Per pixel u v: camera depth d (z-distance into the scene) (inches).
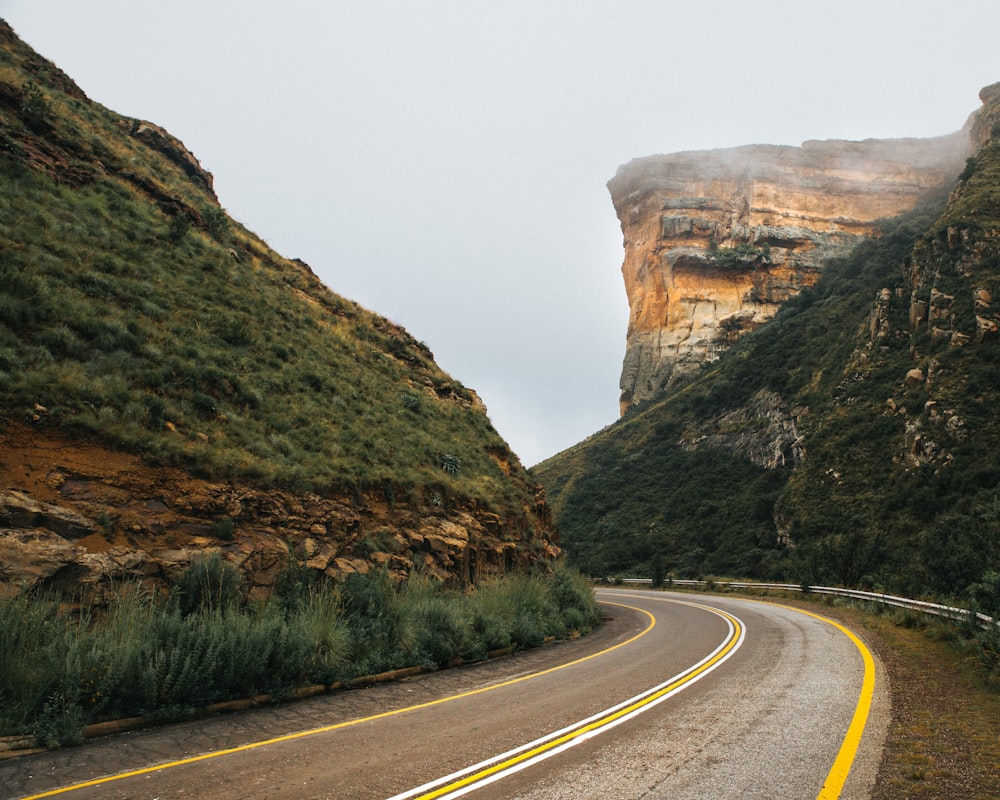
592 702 320.2
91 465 397.7
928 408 1631.4
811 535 1646.2
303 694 331.0
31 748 225.5
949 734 253.0
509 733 258.7
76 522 354.0
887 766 212.4
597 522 2623.0
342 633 381.4
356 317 1203.2
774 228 5300.2
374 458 671.8
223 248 975.6
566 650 542.0
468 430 1069.1
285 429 613.3
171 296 705.0
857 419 1952.5
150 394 494.0
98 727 249.1
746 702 314.5
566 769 210.8
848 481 1749.5
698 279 5103.3
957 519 1018.7
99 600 331.0
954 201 2372.0
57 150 801.6
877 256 3371.1
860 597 876.6
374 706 313.4
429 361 1294.3
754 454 2468.0
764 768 210.2
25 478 359.6
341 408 758.5
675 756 225.1
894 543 1368.1
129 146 1086.4
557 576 866.8
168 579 366.3
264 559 432.1
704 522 2231.8
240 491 466.0
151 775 202.5
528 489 1099.9
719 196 5644.7
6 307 473.4
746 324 4746.6
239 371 653.9
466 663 461.4
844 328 2625.5
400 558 559.5
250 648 312.5
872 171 5674.2
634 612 951.6
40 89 905.5
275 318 863.1
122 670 267.6
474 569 673.6
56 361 471.5
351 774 205.2
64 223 666.8
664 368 4869.6
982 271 1871.3
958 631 502.9
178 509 415.5
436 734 257.4
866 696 326.3
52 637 275.1
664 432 3122.5
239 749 233.9
